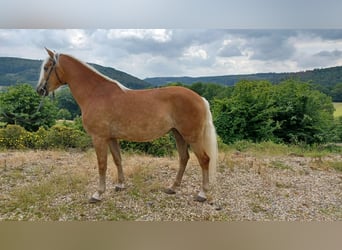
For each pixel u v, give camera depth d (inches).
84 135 195.8
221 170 139.4
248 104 214.2
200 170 138.9
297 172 140.0
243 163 151.5
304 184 124.5
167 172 136.2
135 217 94.8
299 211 100.8
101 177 103.7
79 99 104.3
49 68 104.1
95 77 103.6
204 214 97.1
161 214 96.7
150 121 99.0
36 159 159.3
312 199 109.9
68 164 150.3
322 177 134.0
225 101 213.0
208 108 102.7
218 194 111.9
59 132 193.5
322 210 101.8
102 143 102.1
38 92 106.5
